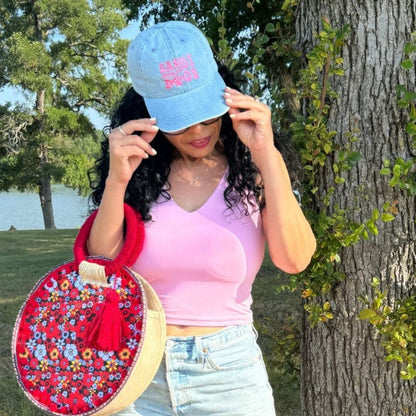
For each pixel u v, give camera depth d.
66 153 25.61
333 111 2.17
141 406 1.73
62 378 1.66
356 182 2.15
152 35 1.55
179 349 1.67
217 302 1.68
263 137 1.57
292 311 5.41
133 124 1.55
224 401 1.68
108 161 1.84
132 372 1.59
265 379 1.76
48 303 1.70
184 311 1.67
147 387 1.72
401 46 2.07
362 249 2.18
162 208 1.68
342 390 2.31
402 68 2.07
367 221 2.02
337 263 2.23
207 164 1.74
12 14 25.20
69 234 16.58
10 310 6.24
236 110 1.57
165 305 1.68
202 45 1.56
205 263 1.64
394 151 2.10
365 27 2.09
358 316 2.15
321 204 2.22
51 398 1.67
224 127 1.72
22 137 24.94
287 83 2.40
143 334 1.59
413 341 2.17
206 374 1.67
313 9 2.22
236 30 4.91
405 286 2.17
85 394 1.65
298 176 2.16
